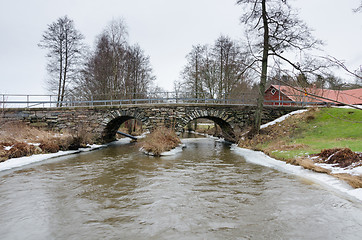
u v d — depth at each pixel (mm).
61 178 9211
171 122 19312
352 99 23234
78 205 6410
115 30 27828
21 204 6484
